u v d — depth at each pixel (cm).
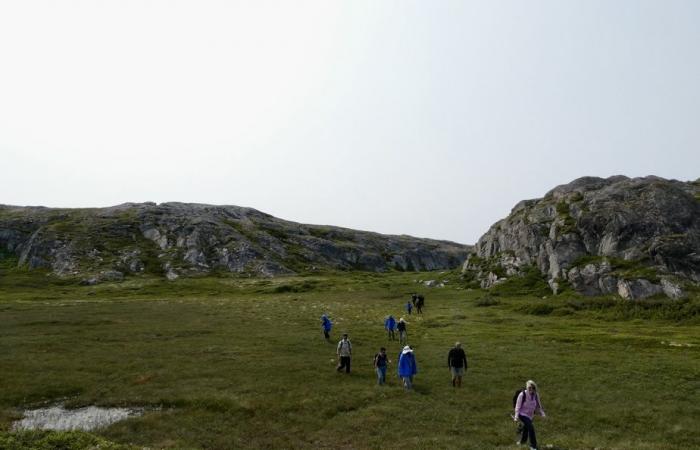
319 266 17250
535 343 4153
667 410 2336
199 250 15488
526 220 10438
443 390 2741
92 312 6250
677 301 5675
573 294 7338
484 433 2047
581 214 9088
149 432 2045
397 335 4725
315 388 2742
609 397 2558
